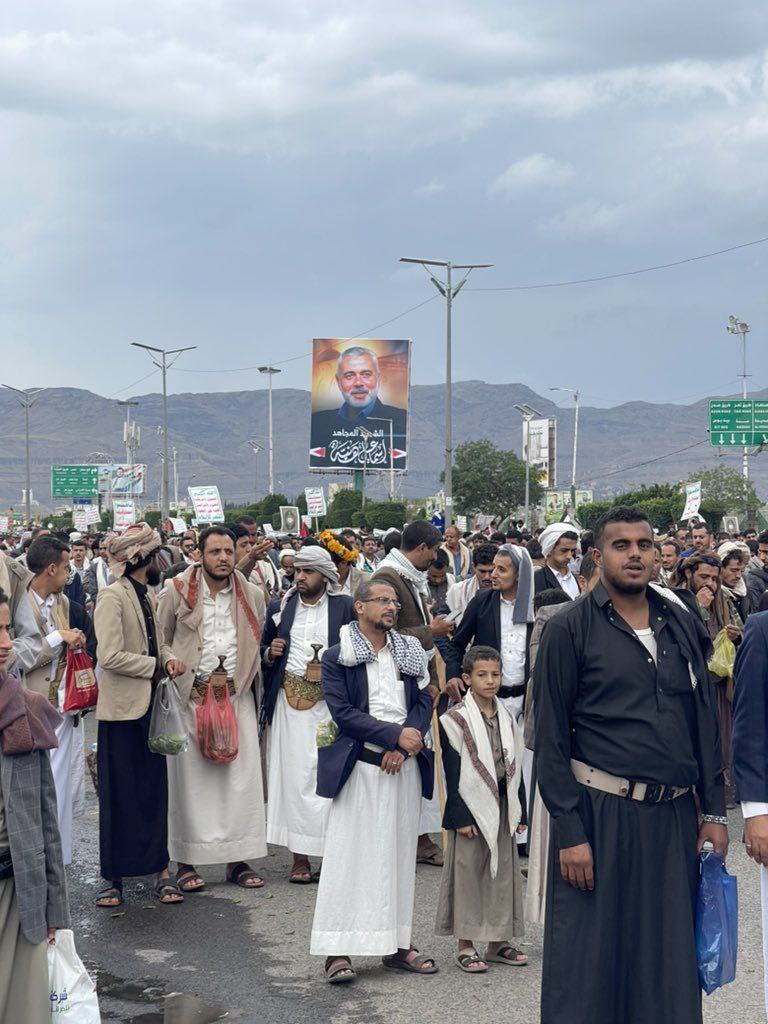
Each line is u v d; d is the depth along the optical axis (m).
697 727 4.85
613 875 4.72
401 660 6.79
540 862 6.84
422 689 6.92
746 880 8.23
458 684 7.76
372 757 6.66
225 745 8.30
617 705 4.76
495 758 6.95
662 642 4.82
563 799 4.76
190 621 8.42
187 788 8.42
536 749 4.86
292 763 8.62
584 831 4.74
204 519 33.94
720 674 10.59
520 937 7.10
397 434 81.19
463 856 6.86
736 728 4.93
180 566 11.66
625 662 4.77
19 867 4.82
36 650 8.01
